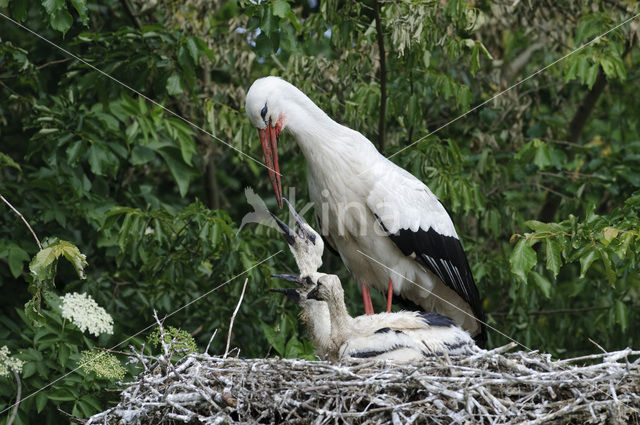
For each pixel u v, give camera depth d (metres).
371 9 11.87
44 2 10.76
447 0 12.47
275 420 8.14
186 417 8.02
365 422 7.82
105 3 14.62
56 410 11.45
